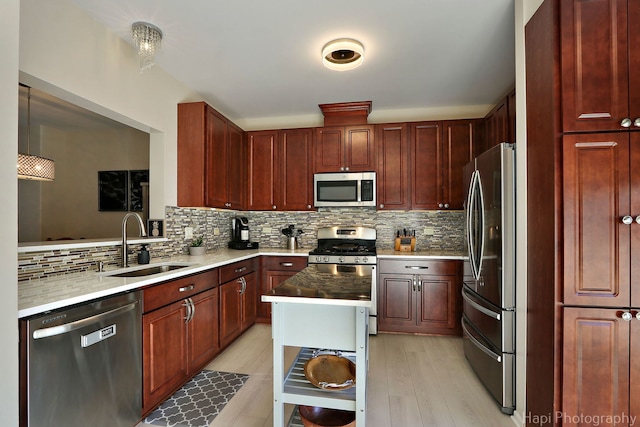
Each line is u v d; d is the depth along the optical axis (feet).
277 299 4.89
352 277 6.37
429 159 11.62
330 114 12.36
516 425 6.11
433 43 7.80
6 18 3.64
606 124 4.76
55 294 4.86
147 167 14.83
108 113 7.53
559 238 4.90
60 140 15.10
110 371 5.30
